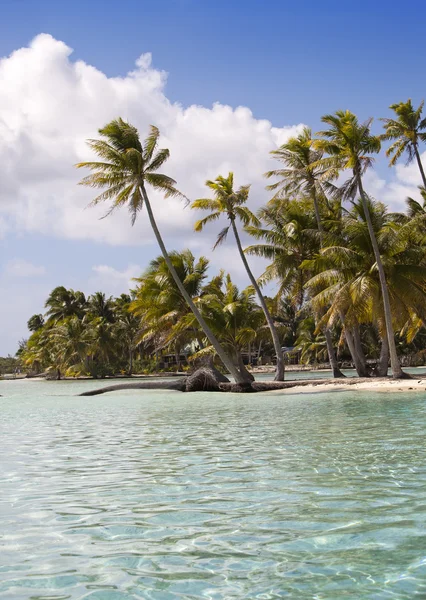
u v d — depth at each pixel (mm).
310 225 38844
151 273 45531
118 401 30719
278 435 14055
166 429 16562
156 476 9539
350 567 5188
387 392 26906
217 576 5117
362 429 14352
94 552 5836
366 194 34000
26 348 119688
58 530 6617
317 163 32531
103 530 6555
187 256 43125
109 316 101062
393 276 32969
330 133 31984
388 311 31406
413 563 5219
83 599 4715
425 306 32875
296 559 5438
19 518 7156
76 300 102188
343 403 22547
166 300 41344
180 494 8172
